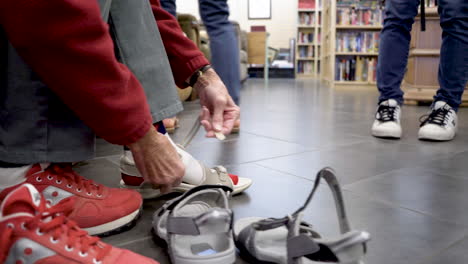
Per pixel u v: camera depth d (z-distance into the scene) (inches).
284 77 387.9
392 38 73.4
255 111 118.8
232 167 54.5
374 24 239.3
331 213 37.2
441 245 30.6
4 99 27.6
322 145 68.9
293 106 132.4
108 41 23.3
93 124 24.7
